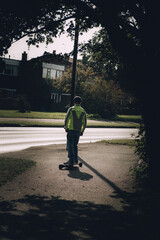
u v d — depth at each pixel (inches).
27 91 1843.0
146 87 251.0
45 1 261.0
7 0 251.9
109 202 205.2
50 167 325.4
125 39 258.7
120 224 164.1
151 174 256.1
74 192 229.5
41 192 227.8
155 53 251.3
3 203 198.4
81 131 326.6
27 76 1849.2
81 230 154.6
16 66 1854.1
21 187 241.0
